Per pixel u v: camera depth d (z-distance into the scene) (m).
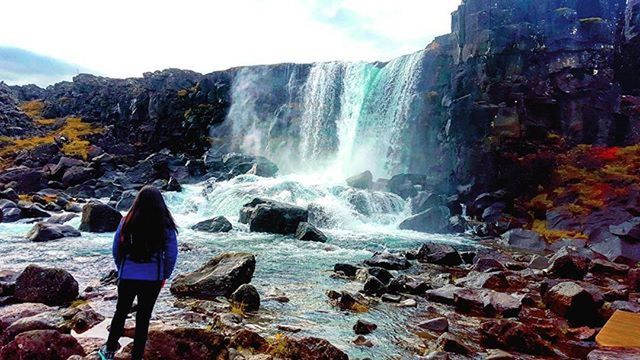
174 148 43.94
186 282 10.12
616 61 30.75
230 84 44.88
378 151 33.56
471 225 23.30
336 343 7.46
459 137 27.19
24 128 50.91
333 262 14.52
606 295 10.70
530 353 7.38
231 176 32.56
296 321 8.55
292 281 11.87
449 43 31.28
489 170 25.23
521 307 9.62
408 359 6.86
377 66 36.34
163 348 5.72
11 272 9.98
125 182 32.25
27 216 21.58
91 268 12.38
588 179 23.31
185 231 19.89
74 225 19.77
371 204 24.77
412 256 16.03
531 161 24.72
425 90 30.97
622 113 26.97
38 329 6.23
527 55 26.80
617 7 31.31
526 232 20.16
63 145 42.31
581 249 16.81
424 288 11.16
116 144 44.22
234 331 7.36
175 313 8.48
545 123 26.47
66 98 61.31
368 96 35.56
